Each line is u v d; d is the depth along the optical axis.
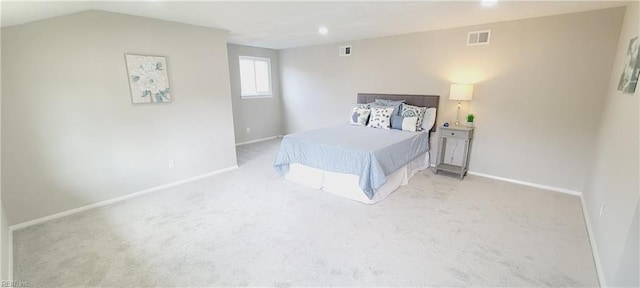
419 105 4.35
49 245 2.33
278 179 3.89
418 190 3.45
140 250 2.26
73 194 2.93
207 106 3.94
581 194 3.26
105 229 2.58
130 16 3.06
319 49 5.60
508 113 3.63
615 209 1.84
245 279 1.93
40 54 2.58
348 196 3.22
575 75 3.12
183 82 3.63
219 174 4.14
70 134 2.84
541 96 3.37
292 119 6.55
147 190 3.48
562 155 3.34
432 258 2.12
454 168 3.93
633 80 1.89
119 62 3.04
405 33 4.34
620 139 2.02
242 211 2.93
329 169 3.28
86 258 2.16
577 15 3.01
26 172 2.64
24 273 1.98
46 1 2.01
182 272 2.00
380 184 2.88
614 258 1.70
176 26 3.46
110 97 3.04
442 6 2.83
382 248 2.26
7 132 2.51
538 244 2.29
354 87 5.23
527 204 3.04
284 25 3.72
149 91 3.31
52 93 2.69
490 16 3.23
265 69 6.36
